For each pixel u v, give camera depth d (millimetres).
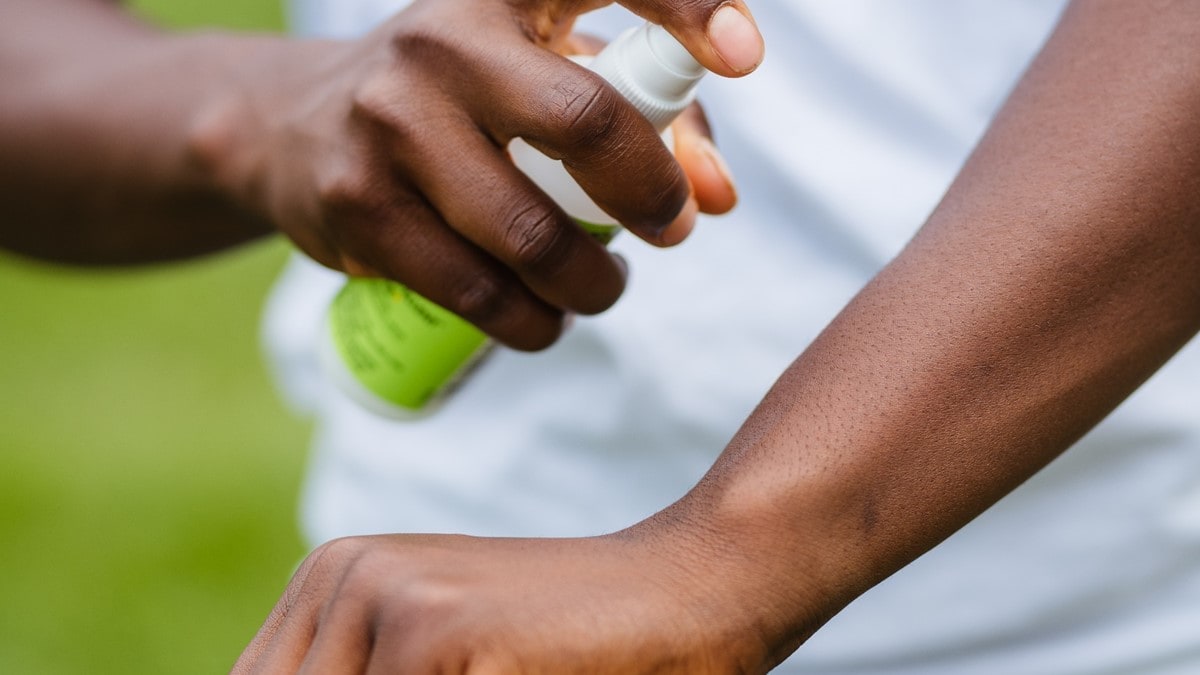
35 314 2195
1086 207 626
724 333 810
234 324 2191
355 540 626
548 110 662
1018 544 805
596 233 718
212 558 1708
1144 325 629
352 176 697
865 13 786
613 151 666
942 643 820
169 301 2240
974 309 626
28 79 833
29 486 1816
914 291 634
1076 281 624
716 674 613
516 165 712
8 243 892
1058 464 793
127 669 1562
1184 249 626
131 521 1763
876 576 629
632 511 843
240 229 829
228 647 1595
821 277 801
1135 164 625
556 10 687
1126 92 632
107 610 1628
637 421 826
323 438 993
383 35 701
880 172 789
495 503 861
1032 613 812
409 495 879
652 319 813
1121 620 812
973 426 624
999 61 778
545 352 835
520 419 849
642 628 605
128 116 806
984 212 636
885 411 624
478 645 594
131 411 1975
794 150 793
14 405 1981
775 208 803
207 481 1838
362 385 774
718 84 802
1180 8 634
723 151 807
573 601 606
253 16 3064
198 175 789
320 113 714
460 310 713
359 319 765
